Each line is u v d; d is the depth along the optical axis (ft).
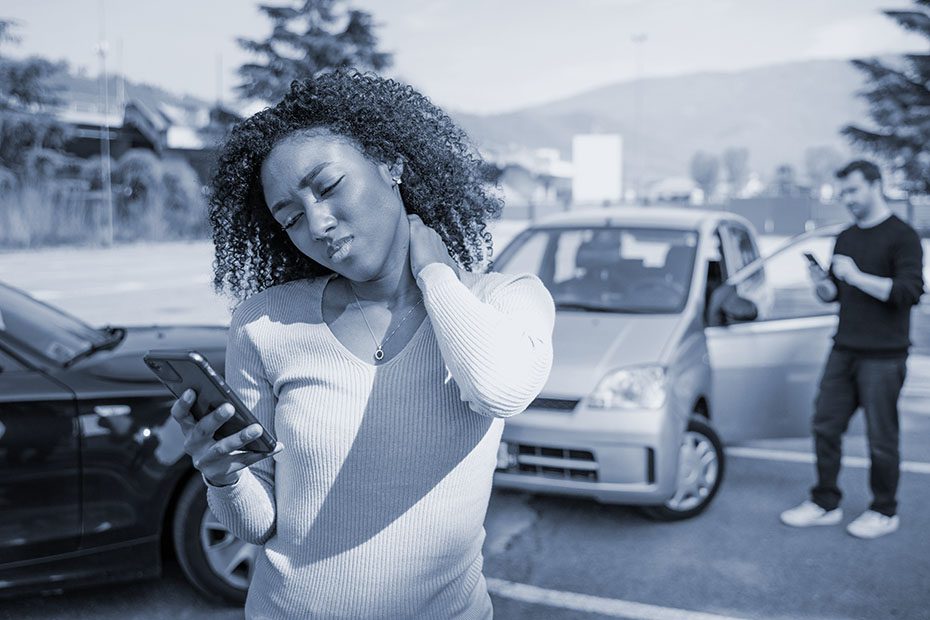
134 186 103.19
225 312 41.91
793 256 59.67
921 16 125.08
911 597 12.14
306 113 4.68
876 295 13.51
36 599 11.94
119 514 10.89
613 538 14.42
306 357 4.75
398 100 4.97
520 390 4.23
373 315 4.78
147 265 69.97
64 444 10.55
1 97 105.09
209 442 4.45
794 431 16.93
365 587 4.73
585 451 13.98
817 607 11.85
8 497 10.28
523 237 18.98
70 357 11.94
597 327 15.53
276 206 4.62
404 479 4.64
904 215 122.11
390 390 4.60
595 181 186.09
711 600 12.12
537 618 11.64
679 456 14.37
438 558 4.75
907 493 16.47
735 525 14.97
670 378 14.26
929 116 122.93
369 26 123.75
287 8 120.88
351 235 4.50
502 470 14.55
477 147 5.49
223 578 11.59
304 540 4.76
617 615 11.71
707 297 16.92
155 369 4.51
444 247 4.75
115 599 11.97
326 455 4.65
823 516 14.97
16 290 13.61
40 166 103.30
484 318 4.23
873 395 14.10
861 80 128.98
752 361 16.22
